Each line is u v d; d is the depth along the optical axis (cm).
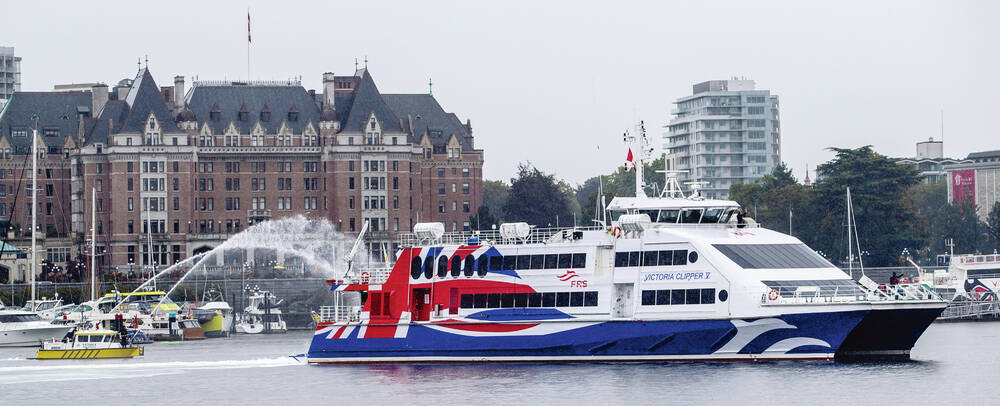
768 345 13500
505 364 14312
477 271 14438
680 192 14750
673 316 13600
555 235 14362
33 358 19050
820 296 13388
